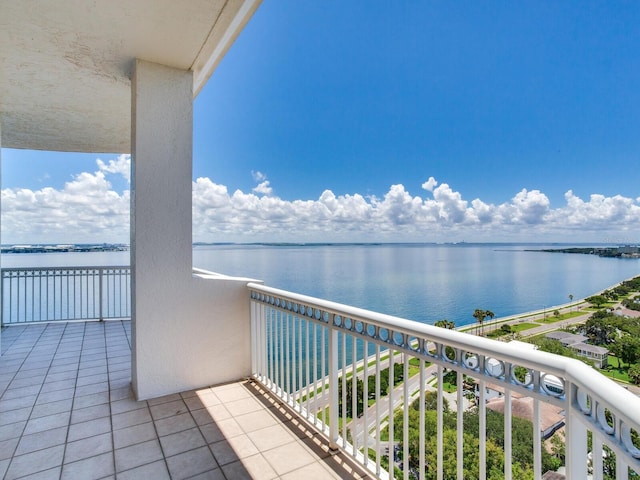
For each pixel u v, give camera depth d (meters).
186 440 2.43
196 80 3.48
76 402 2.99
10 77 3.27
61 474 2.07
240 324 3.50
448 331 1.51
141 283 3.02
